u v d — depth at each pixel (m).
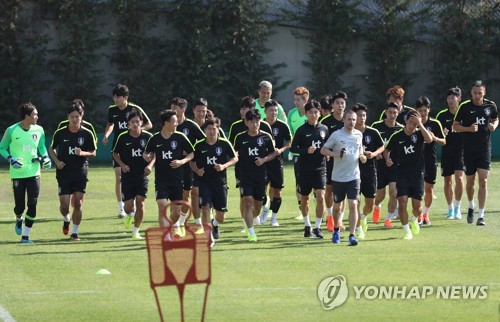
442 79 118.12
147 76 110.94
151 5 110.94
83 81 108.06
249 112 46.34
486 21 118.75
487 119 51.38
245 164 46.72
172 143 44.53
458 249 43.31
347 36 115.62
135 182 47.44
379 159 50.91
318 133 46.81
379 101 117.19
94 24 108.81
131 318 30.36
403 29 116.06
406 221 46.81
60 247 44.81
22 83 107.44
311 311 31.16
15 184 46.38
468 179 52.00
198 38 110.44
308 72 117.06
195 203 48.38
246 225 46.78
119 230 50.50
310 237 47.59
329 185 49.16
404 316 30.38
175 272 28.56
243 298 33.06
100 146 104.38
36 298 33.38
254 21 113.62
